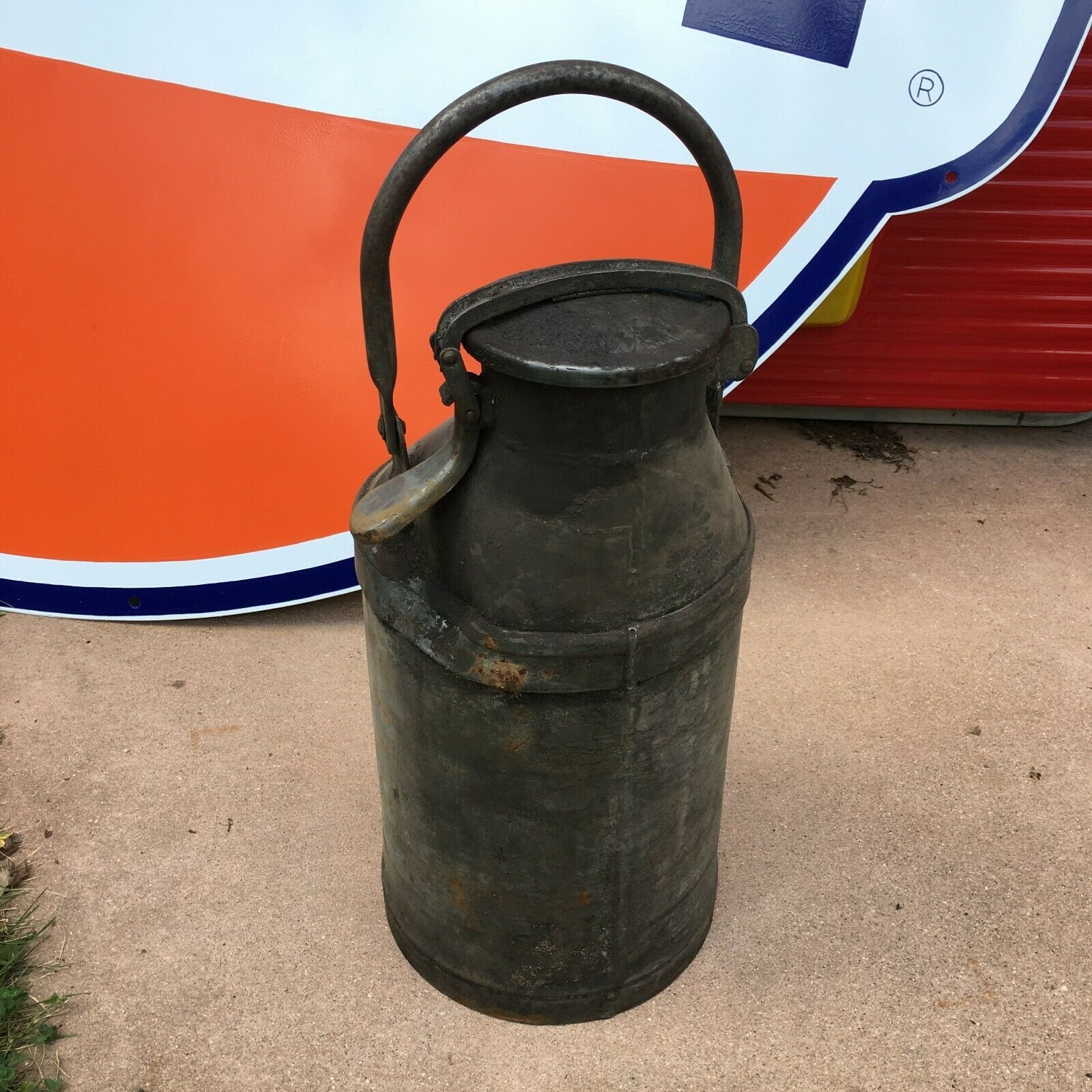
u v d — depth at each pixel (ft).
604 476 4.88
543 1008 6.50
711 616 5.37
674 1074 6.26
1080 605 10.36
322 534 9.39
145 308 9.09
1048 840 7.78
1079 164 11.44
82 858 7.57
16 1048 6.30
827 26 8.50
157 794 8.13
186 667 9.40
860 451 13.04
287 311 9.09
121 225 8.96
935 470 12.66
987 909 7.26
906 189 8.85
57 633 9.75
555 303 4.95
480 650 5.16
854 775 8.34
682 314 4.96
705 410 5.29
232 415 9.23
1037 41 8.44
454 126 4.50
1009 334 12.51
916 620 10.13
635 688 5.31
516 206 8.98
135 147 8.88
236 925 7.14
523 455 4.93
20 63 8.77
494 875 6.01
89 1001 6.61
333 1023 6.55
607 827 5.81
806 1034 6.48
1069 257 12.00
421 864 6.30
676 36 8.64
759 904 7.31
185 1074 6.21
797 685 9.29
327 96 8.81
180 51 8.74
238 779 8.27
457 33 8.70
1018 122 8.64
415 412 9.24
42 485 9.40
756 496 12.09
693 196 8.95
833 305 12.00
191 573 9.55
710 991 6.75
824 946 7.03
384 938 7.11
